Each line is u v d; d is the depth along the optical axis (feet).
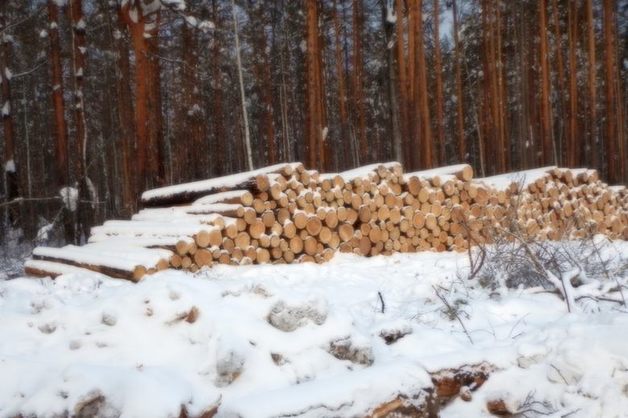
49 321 12.48
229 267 23.80
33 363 10.89
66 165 51.06
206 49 83.61
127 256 22.75
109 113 83.41
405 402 11.10
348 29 92.58
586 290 16.60
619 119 84.48
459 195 32.53
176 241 22.67
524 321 15.37
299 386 10.70
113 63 78.64
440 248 31.78
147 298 12.69
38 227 58.80
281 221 26.48
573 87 72.33
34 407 9.39
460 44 97.04
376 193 29.66
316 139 58.54
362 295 18.67
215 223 24.20
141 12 47.42
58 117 51.01
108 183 96.68
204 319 12.14
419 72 55.88
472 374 12.26
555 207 36.60
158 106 53.31
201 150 83.97
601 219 39.65
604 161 103.55
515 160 106.22
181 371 11.24
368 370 11.39
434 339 13.93
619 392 10.91
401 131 59.88
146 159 47.42
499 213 33.68
